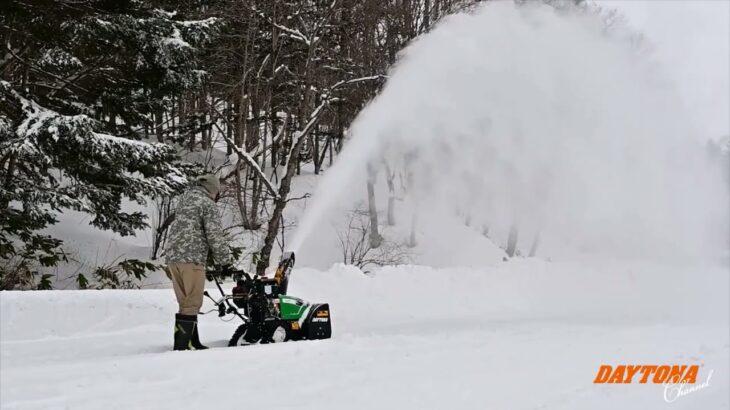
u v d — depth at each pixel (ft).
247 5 70.79
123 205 67.00
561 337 20.84
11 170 44.50
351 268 35.96
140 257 57.06
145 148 44.01
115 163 44.34
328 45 76.13
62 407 11.87
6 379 14.10
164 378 14.20
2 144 39.63
